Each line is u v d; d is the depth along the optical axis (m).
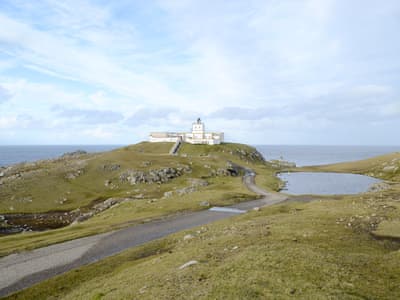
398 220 37.94
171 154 183.75
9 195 101.25
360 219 39.28
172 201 74.06
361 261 22.02
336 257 22.47
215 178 131.50
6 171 142.50
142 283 21.73
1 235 71.50
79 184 116.56
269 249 25.08
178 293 17.58
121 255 35.53
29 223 82.25
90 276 29.50
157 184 120.56
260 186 107.06
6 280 30.17
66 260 35.56
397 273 19.75
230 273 19.73
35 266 33.81
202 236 38.78
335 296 15.41
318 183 133.12
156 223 53.22
